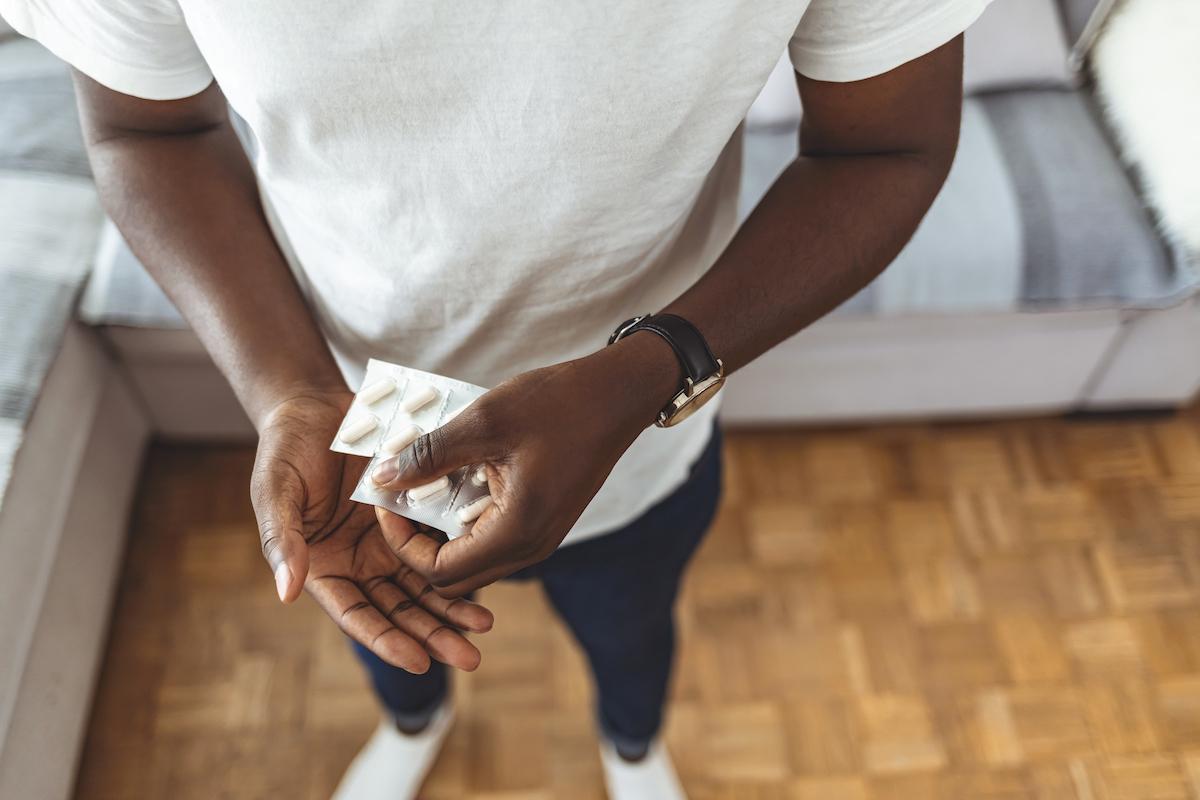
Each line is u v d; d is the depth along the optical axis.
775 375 1.47
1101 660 1.37
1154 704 1.33
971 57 1.39
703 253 0.60
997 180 1.33
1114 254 1.28
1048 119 1.38
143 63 0.49
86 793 1.26
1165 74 1.26
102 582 1.35
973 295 1.31
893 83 0.47
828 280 0.51
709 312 0.50
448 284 0.51
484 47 0.40
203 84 0.53
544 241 0.48
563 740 1.31
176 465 1.58
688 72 0.42
